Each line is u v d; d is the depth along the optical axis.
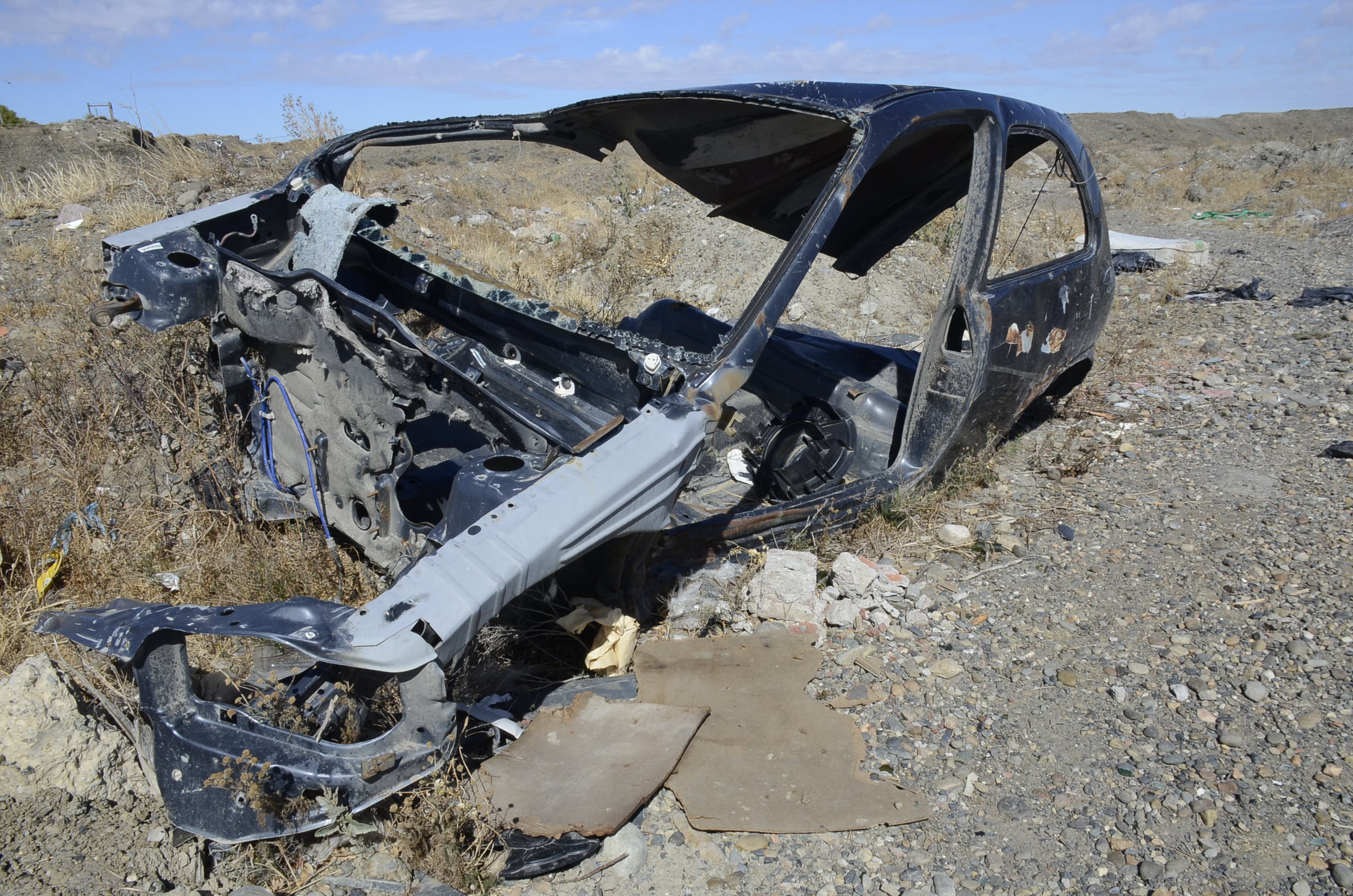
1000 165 3.94
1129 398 5.66
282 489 3.63
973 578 3.73
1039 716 2.93
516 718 2.83
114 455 4.35
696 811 2.47
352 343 3.00
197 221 3.66
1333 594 3.45
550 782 2.50
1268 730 2.81
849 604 3.46
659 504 2.79
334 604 2.24
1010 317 3.99
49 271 6.77
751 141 4.29
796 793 2.56
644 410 2.87
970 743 2.82
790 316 7.58
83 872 2.22
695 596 3.39
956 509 4.29
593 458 2.67
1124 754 2.76
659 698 2.91
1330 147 22.80
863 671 3.16
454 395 2.95
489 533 2.41
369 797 2.26
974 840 2.46
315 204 3.63
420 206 11.50
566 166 17.81
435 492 3.61
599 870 2.33
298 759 2.23
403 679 2.25
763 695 2.94
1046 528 4.11
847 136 4.08
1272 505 4.17
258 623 2.15
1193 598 3.52
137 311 3.34
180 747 2.25
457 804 2.33
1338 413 5.20
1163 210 16.58
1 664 3.05
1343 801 2.53
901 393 4.62
